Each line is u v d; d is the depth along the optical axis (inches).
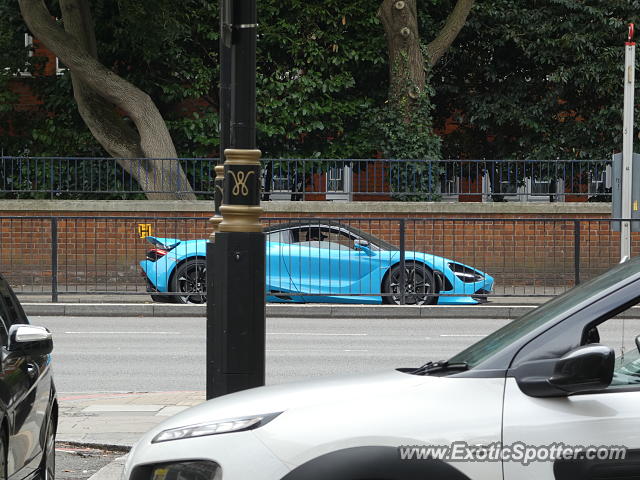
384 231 816.9
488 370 138.3
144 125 850.8
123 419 316.8
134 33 853.2
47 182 845.2
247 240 247.1
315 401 142.1
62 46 828.6
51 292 701.3
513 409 133.7
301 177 843.4
